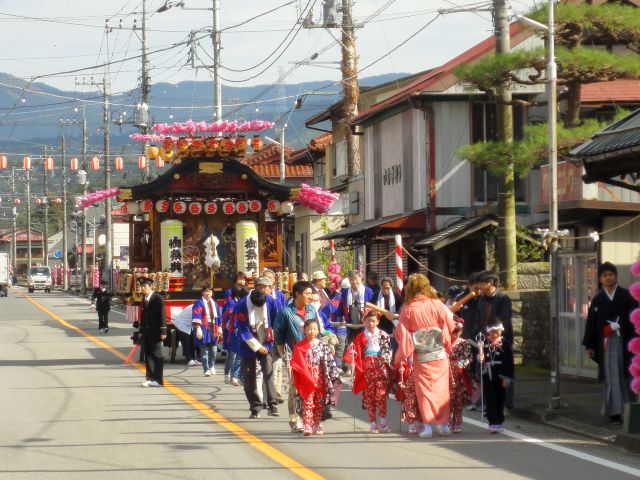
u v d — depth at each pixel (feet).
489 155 70.95
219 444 42.09
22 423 48.24
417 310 44.39
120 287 88.89
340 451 40.24
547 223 93.61
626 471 35.65
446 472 35.42
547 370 69.62
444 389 44.34
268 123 90.79
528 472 35.42
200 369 78.07
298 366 44.55
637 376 42.86
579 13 71.26
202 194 91.40
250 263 90.84
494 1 70.59
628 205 64.13
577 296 66.64
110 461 37.96
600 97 87.10
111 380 68.59
